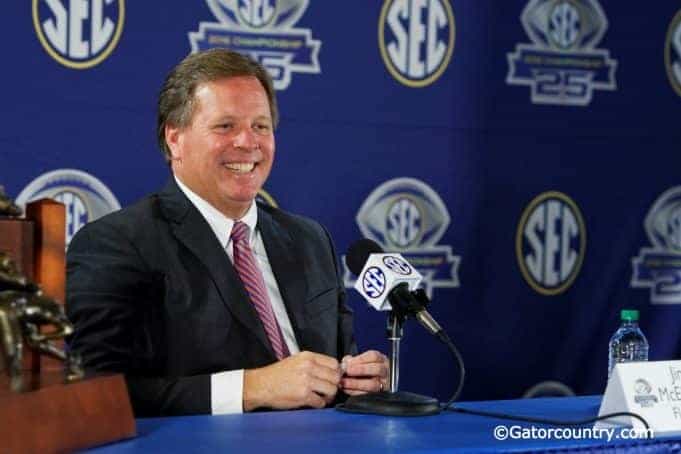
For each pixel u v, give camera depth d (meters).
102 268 3.26
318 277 3.61
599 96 4.83
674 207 4.95
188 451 2.38
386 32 4.51
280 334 3.46
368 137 4.50
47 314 2.33
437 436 2.57
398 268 2.93
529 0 4.71
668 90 4.93
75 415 2.34
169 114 3.46
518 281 4.75
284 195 4.40
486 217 4.69
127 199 4.18
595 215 4.84
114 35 4.14
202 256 3.35
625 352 3.91
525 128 4.73
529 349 4.79
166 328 3.29
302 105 4.41
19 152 4.04
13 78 4.03
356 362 3.25
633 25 4.87
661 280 4.94
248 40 4.32
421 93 4.57
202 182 3.42
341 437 2.55
